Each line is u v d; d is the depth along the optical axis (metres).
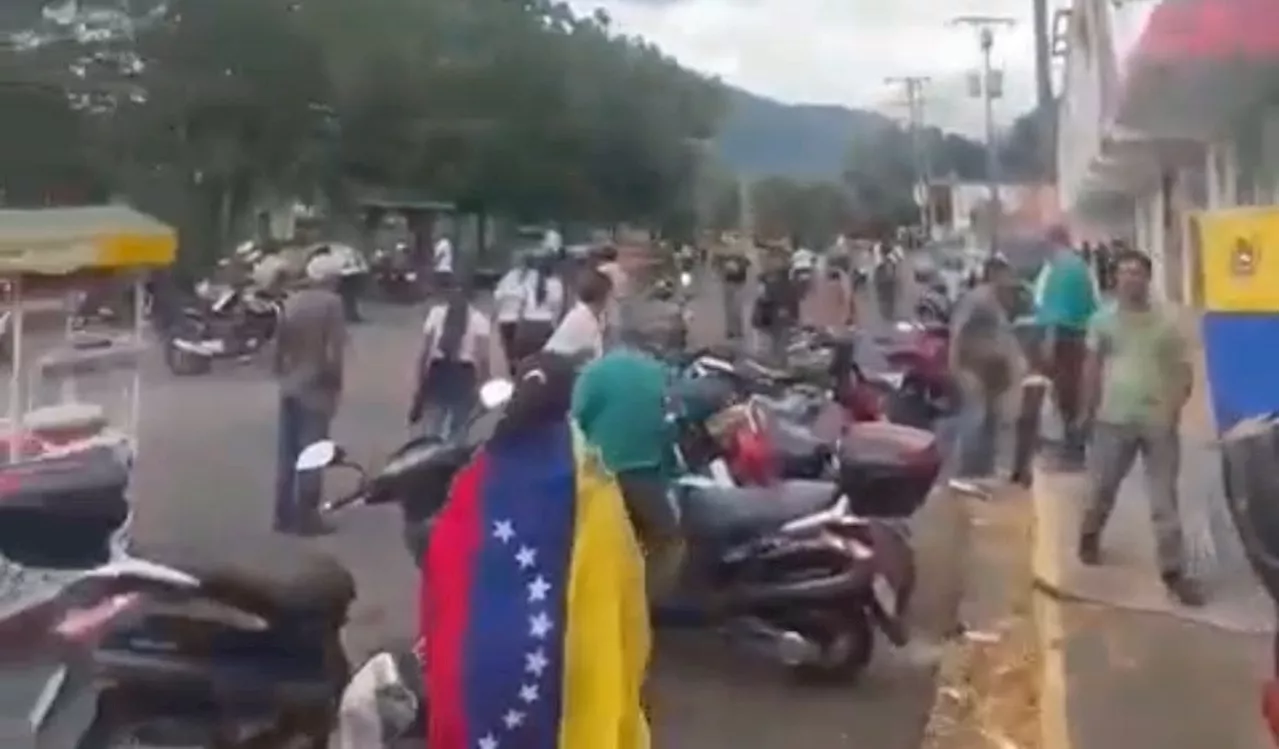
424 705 3.06
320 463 3.33
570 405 2.67
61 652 3.19
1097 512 3.56
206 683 3.18
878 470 3.64
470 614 2.57
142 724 3.19
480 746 2.56
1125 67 3.40
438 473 3.27
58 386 3.38
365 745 3.14
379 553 3.27
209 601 3.20
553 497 2.57
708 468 3.59
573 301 3.28
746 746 3.24
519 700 2.54
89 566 3.26
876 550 3.54
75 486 3.27
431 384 3.34
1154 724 3.17
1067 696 3.27
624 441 3.23
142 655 3.19
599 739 2.54
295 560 3.25
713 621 3.47
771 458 3.64
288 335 3.39
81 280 3.41
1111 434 3.58
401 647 3.19
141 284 3.42
